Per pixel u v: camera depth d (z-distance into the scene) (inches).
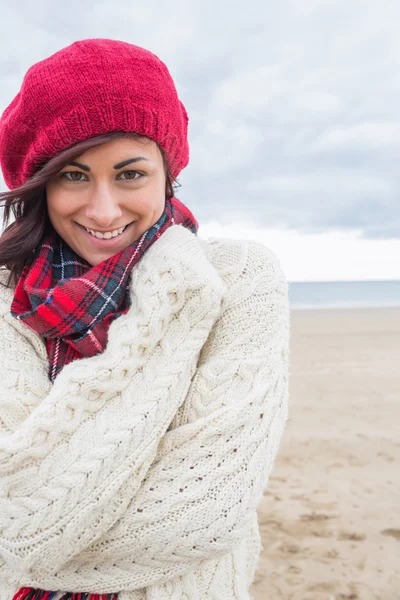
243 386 45.7
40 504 39.4
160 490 41.9
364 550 130.7
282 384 48.3
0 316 49.4
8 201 49.2
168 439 43.9
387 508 150.4
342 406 253.0
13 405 43.6
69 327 46.0
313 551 130.7
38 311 45.4
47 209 52.7
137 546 41.1
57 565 40.2
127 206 48.4
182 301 46.2
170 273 46.4
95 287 46.9
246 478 43.0
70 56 44.7
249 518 43.0
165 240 48.8
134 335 43.9
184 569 42.3
